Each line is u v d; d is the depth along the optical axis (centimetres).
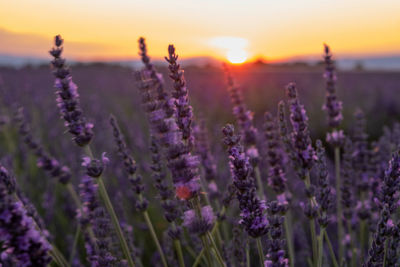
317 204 232
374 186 337
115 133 258
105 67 3656
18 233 138
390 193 200
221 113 1198
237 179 187
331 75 346
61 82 213
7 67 3062
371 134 1020
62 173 339
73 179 518
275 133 291
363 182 353
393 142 401
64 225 478
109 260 226
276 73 3186
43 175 596
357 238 418
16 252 140
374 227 301
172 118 216
